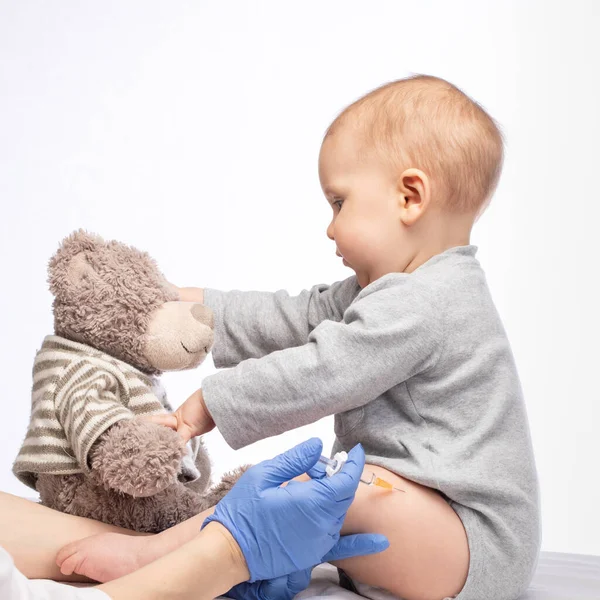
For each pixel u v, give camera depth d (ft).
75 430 4.32
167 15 12.60
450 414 4.66
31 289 12.12
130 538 4.24
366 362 4.50
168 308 4.73
